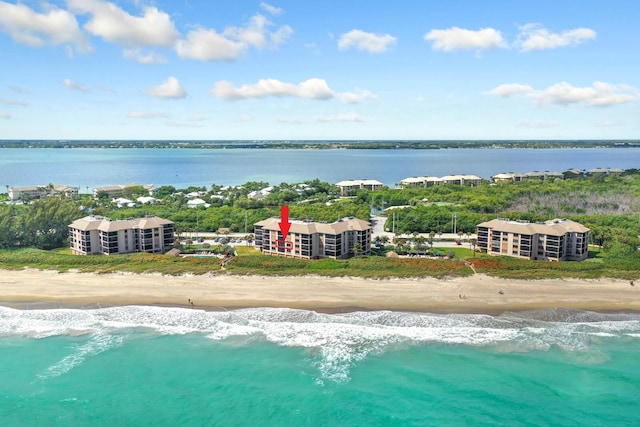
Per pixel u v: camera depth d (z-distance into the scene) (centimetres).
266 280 9981
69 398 6197
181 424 5728
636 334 7675
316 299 9056
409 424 5681
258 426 5694
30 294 9412
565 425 5638
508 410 5897
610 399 6081
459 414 5841
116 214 16488
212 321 8225
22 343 7544
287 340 7575
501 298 8988
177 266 10644
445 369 6750
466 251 12650
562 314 8344
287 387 6400
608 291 9256
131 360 7056
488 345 7356
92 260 11038
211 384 6475
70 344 7525
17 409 5981
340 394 6241
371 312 8469
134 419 5806
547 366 6794
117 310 8681
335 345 7419
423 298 9019
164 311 8612
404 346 7344
